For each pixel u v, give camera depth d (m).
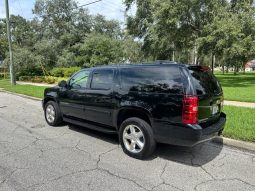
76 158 4.96
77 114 6.45
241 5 22.00
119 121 5.42
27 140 6.11
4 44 40.88
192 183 3.97
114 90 5.36
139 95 4.88
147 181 4.03
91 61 39.22
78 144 5.81
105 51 40.53
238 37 19.95
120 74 5.35
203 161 4.83
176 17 21.77
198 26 23.98
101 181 4.02
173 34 24.20
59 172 4.34
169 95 4.48
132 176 4.20
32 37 51.06
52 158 4.96
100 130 5.87
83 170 4.42
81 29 51.59
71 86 6.64
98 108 5.74
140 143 4.91
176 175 4.24
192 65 4.65
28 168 4.50
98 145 5.75
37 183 3.95
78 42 48.09
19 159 4.91
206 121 4.65
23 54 32.12
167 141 4.61
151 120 4.70
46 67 37.41
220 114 5.39
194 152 5.30
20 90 17.30
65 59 40.31
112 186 3.87
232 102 11.33
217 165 4.64
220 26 19.83
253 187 3.85
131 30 32.34
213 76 5.26
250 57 20.70
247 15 20.45
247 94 14.04
